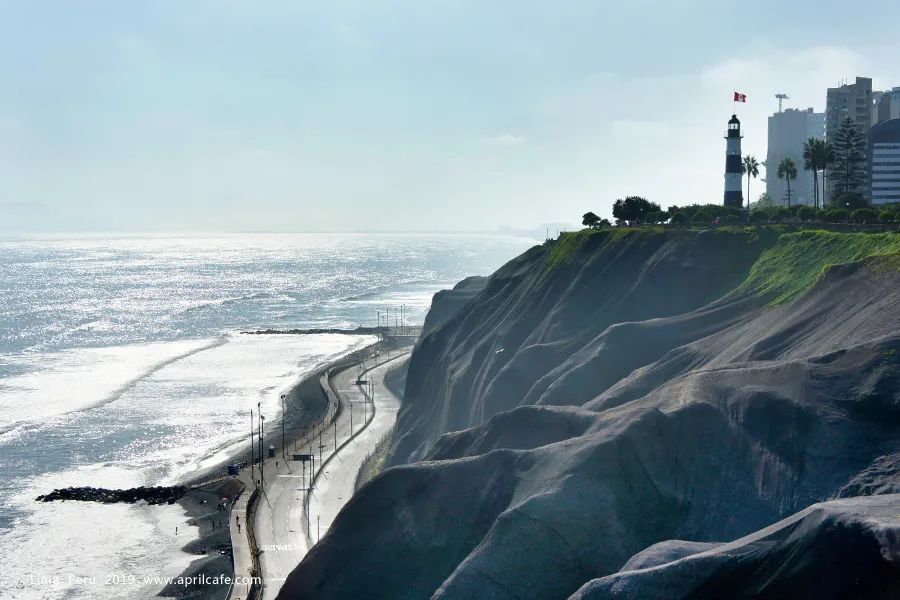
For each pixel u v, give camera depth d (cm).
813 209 10694
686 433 4644
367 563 4788
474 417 8756
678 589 3447
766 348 5897
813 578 3147
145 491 10756
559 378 7262
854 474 4078
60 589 8162
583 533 4241
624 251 9456
